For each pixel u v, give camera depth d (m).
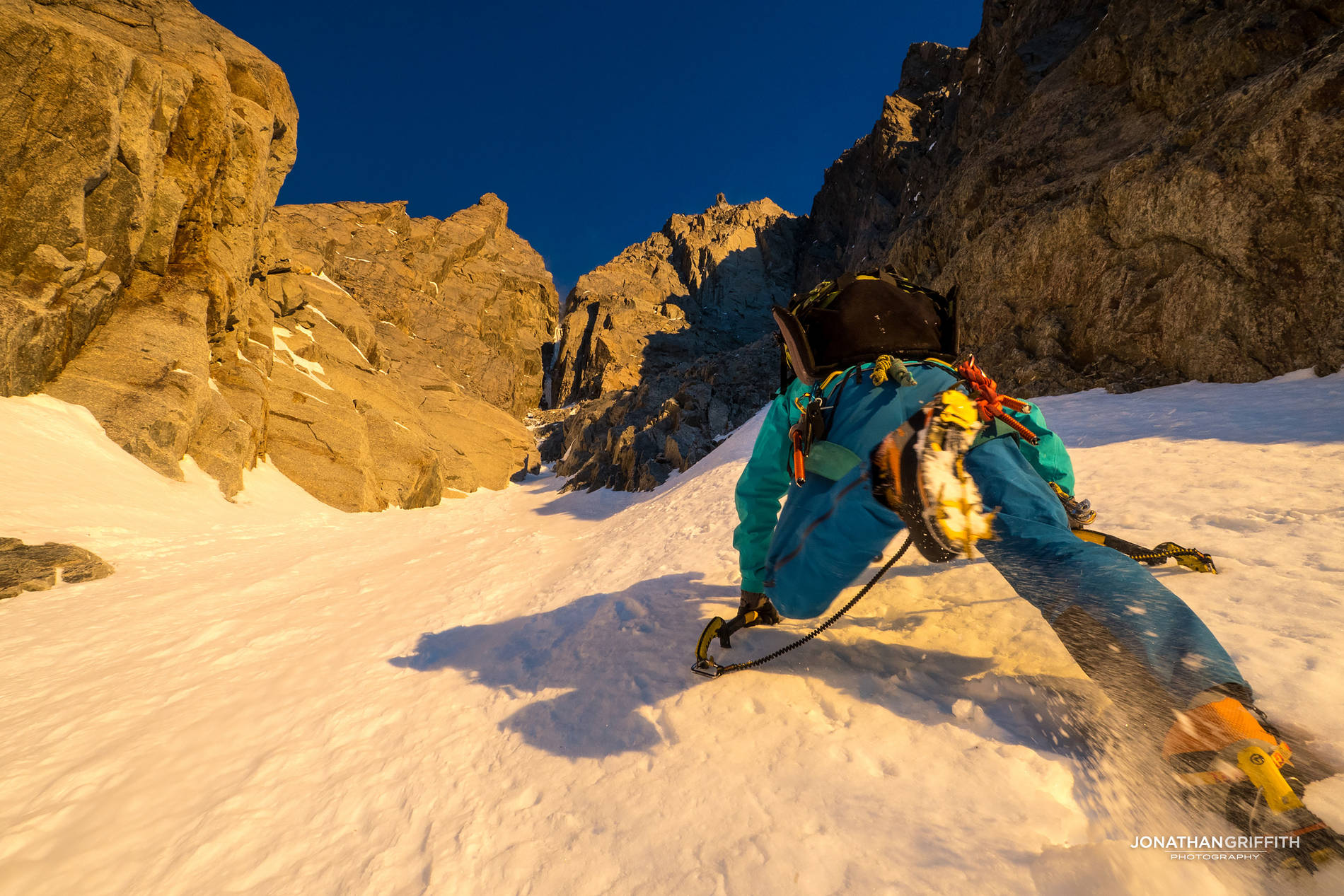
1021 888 1.13
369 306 53.06
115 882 2.07
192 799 2.58
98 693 4.36
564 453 45.72
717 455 16.05
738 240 77.69
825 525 1.77
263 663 4.59
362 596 6.94
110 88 18.39
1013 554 1.45
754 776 1.69
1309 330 7.55
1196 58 11.38
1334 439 4.10
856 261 48.91
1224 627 1.89
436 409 43.41
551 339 73.25
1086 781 1.39
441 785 2.22
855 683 2.03
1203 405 6.80
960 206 16.89
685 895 1.35
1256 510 2.88
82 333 18.91
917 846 1.30
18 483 13.41
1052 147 14.45
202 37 25.36
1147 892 1.06
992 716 1.69
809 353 2.01
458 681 3.31
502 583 6.41
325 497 25.83
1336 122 7.34
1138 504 3.38
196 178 22.72
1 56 16.97
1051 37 21.23
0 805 2.82
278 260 33.88
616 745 2.10
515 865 1.65
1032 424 1.85
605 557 6.59
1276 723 1.42
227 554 11.95
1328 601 1.88
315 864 1.94
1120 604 1.27
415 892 1.66
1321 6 9.90
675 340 64.69
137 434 17.98
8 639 6.30
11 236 17.58
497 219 79.62
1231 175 8.38
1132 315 9.90
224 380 24.69
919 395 1.81
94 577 9.39
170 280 22.02
